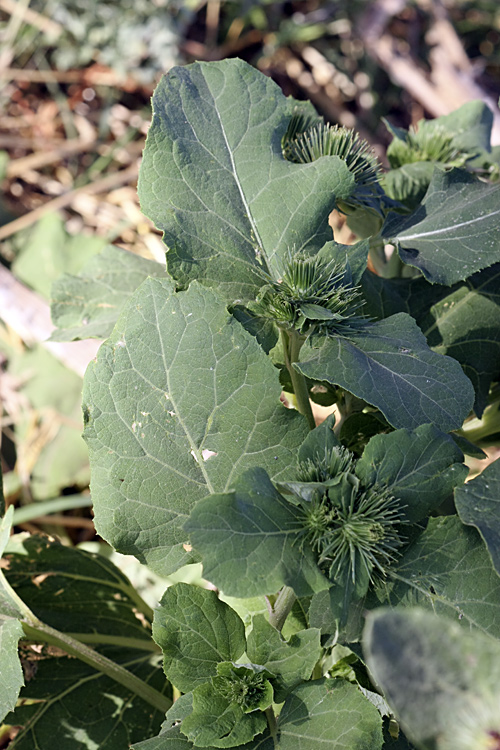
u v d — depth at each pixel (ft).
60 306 1.90
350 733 1.43
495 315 1.78
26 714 1.81
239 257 1.61
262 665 1.48
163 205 1.60
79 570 1.96
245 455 1.55
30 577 1.94
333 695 1.46
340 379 1.47
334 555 1.44
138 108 3.57
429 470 1.46
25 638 1.77
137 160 3.48
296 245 1.62
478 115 2.02
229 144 1.65
